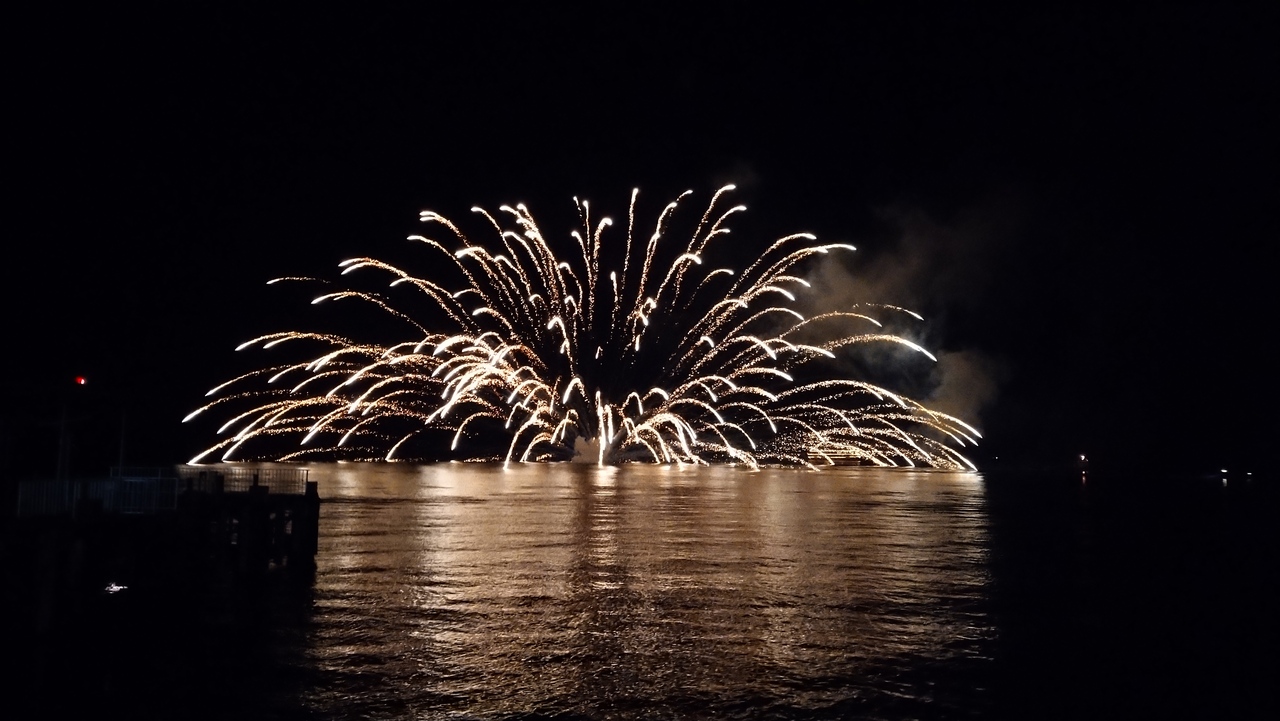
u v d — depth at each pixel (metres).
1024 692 15.95
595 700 15.04
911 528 39.41
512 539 33.31
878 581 25.53
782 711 14.69
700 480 75.31
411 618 20.41
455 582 24.56
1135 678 16.80
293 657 17.38
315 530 27.00
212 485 26.23
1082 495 63.00
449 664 16.95
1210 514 48.75
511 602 22.12
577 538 33.81
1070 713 15.00
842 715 14.60
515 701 14.99
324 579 24.92
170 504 23.05
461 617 20.56
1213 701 15.63
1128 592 24.88
